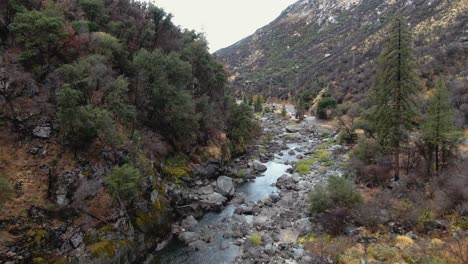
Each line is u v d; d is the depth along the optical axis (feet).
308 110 361.92
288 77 582.76
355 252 71.36
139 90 114.32
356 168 120.98
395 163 105.50
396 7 590.55
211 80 165.58
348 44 566.77
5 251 57.41
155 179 97.30
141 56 112.78
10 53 85.46
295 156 180.96
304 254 77.15
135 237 78.13
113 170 76.69
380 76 106.22
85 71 86.84
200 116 131.64
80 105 80.59
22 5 94.02
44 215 66.23
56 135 80.53
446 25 304.71
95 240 68.64
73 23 103.91
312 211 95.14
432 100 104.73
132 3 160.86
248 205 112.37
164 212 92.79
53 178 72.13
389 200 90.02
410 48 98.17
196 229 95.86
